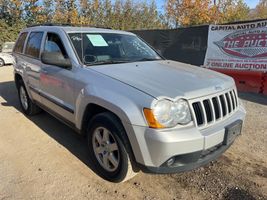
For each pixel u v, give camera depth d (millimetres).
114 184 3373
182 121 2844
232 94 3502
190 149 2812
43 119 5469
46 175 3533
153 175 3568
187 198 3152
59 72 4043
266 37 7949
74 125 3926
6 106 6398
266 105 6805
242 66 8500
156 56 4660
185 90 2979
